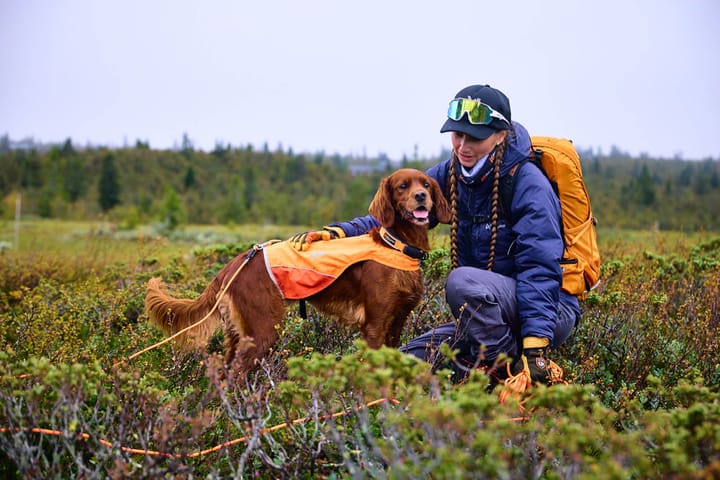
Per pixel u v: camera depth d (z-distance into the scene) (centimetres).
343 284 369
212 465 258
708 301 444
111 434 247
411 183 362
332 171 7956
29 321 417
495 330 338
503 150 343
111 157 6412
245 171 7081
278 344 370
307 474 251
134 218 3797
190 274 638
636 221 3095
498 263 362
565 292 355
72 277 767
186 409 270
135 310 527
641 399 310
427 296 451
